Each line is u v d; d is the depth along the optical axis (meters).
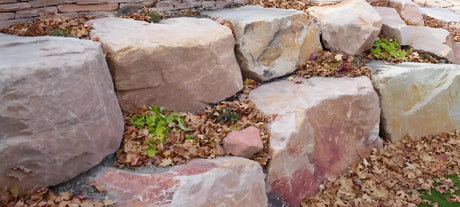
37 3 5.01
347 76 6.54
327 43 7.25
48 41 4.12
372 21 7.61
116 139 4.11
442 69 7.11
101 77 3.96
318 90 5.88
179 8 6.67
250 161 4.36
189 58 4.95
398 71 6.68
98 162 3.86
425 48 8.20
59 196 3.46
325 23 7.23
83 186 3.66
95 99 3.72
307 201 4.92
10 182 3.26
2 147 3.13
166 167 4.05
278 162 4.67
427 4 12.88
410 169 5.82
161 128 4.48
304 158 5.04
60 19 5.06
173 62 4.80
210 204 3.68
